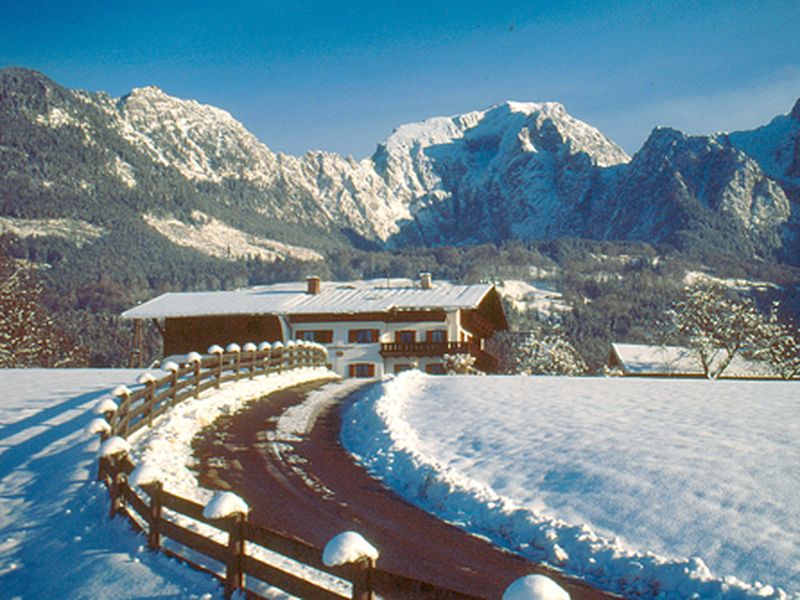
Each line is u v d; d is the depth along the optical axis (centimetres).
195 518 929
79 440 1700
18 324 6006
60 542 1105
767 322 5800
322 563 735
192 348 5872
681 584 936
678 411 1981
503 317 7031
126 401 1627
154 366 4916
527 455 1589
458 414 2142
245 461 1630
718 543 1055
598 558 1041
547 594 532
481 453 1658
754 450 1470
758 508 1160
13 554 1103
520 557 1083
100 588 921
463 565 1038
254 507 1277
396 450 1731
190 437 1814
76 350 7725
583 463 1472
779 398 2238
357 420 2233
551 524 1150
